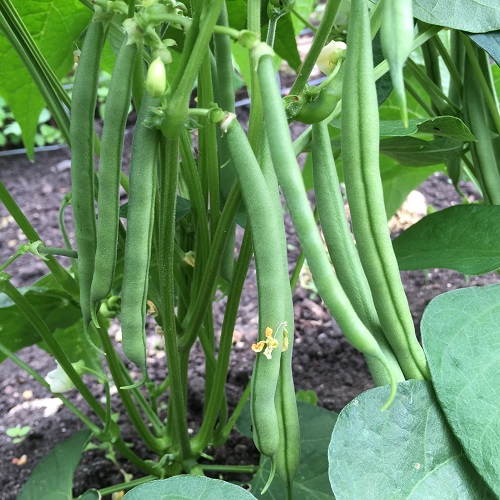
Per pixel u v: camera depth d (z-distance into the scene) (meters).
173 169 0.24
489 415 0.25
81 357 0.47
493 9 0.29
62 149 1.02
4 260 0.77
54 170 0.96
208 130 0.31
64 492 0.38
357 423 0.24
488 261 0.31
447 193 0.80
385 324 0.25
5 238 0.81
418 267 0.33
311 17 1.16
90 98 0.23
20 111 0.51
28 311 0.33
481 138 0.37
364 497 0.23
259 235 0.22
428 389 0.25
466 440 0.24
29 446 0.52
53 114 0.31
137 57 0.24
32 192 0.91
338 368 0.57
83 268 0.26
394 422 0.25
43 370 0.61
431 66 0.40
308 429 0.40
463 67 0.39
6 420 0.55
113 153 0.22
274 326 0.23
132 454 0.40
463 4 0.29
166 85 0.22
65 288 0.35
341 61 0.24
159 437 0.42
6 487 0.48
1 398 0.57
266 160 0.25
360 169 0.23
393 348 0.26
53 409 0.55
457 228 0.34
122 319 0.25
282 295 0.23
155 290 0.35
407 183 0.60
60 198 0.89
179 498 0.25
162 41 0.22
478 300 0.27
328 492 0.37
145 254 0.23
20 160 0.99
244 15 0.41
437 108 0.40
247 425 0.43
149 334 0.63
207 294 0.32
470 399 0.25
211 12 0.19
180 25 0.21
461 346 0.26
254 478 0.39
